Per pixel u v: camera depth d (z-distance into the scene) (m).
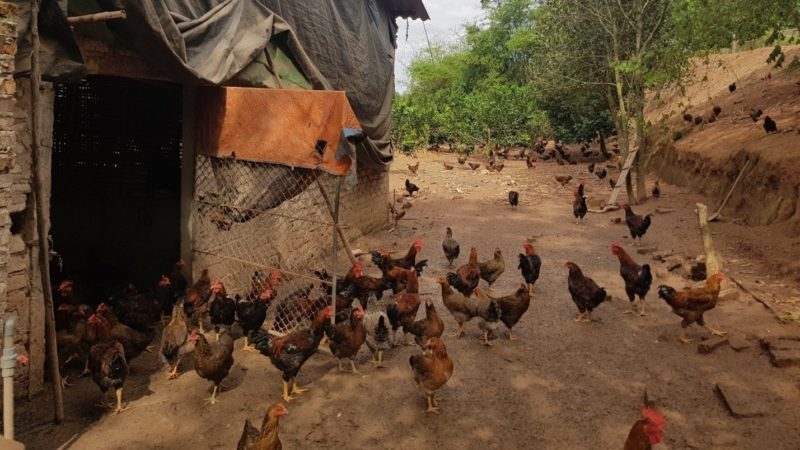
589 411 2.40
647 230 5.66
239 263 3.73
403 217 6.61
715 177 6.50
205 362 2.39
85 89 4.61
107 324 2.60
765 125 5.97
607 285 4.12
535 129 13.84
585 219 6.50
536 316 3.54
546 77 9.80
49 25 2.16
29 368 2.41
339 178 2.89
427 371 2.32
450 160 11.63
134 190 4.90
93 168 4.75
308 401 2.51
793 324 3.13
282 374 2.65
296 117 2.92
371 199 5.74
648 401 2.42
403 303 3.12
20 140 2.27
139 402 2.46
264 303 3.05
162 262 4.29
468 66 19.58
